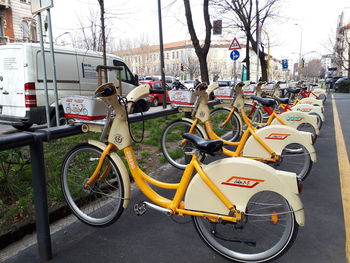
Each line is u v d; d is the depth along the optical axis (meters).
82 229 2.84
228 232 2.43
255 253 2.32
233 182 2.08
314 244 2.54
